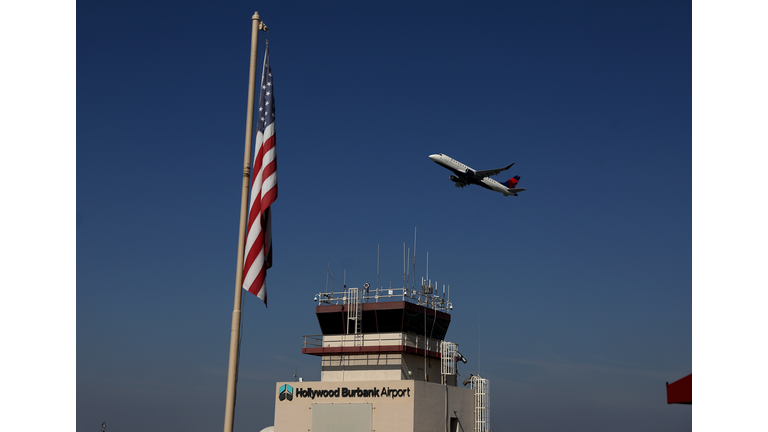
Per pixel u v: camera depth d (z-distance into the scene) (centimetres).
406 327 5166
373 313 5169
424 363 5262
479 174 11281
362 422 4547
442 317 5538
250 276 2383
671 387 1859
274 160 2503
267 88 2552
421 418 4522
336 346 5150
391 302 5122
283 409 4788
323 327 5334
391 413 4494
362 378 5034
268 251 2511
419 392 4531
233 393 2261
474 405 5334
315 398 4712
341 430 4578
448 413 4891
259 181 2484
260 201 2453
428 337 5391
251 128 2433
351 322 5228
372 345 5047
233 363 2288
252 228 2433
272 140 2514
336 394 4659
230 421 2238
